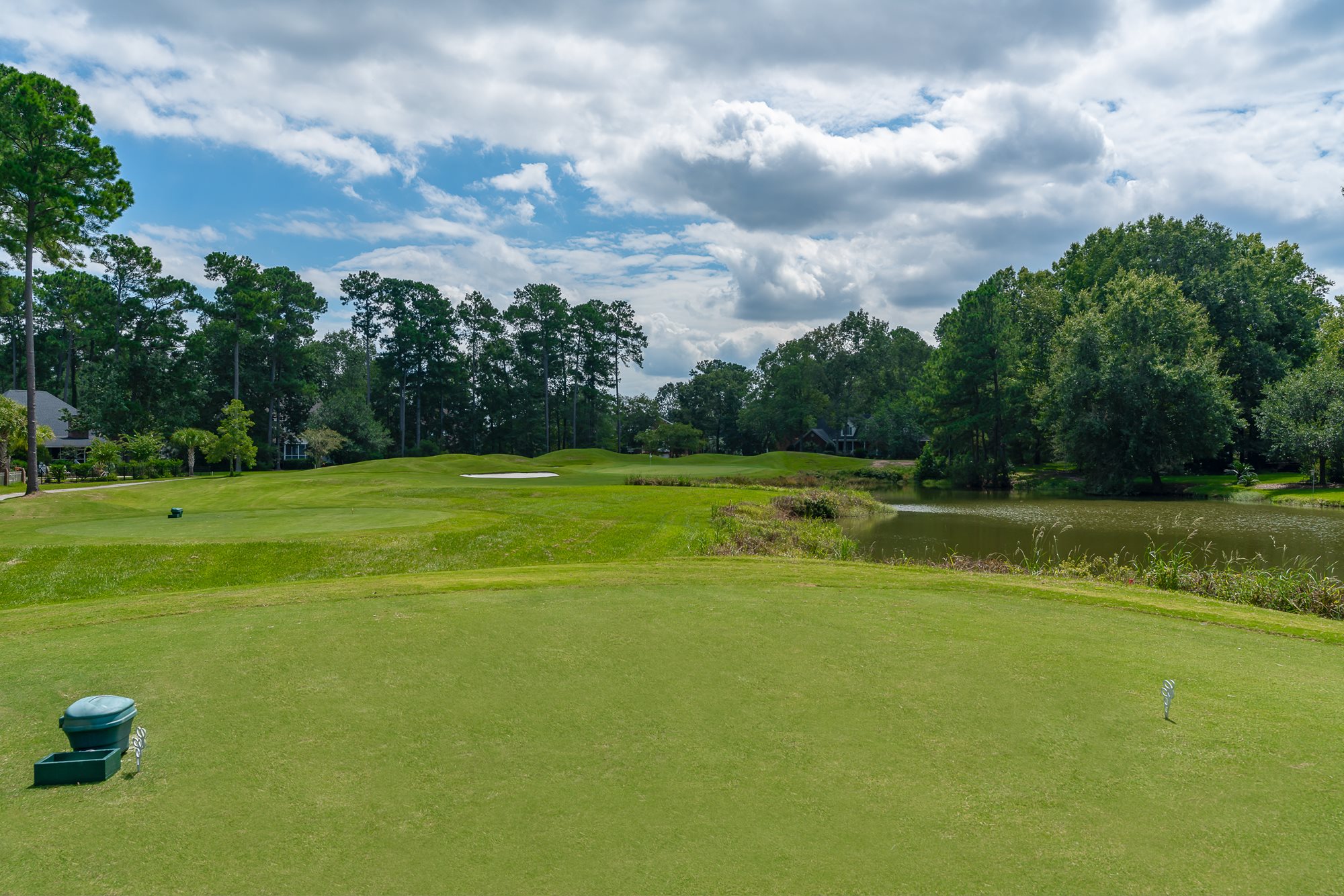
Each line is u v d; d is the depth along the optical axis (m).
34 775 4.25
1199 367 41.03
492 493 26.59
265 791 4.14
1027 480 50.50
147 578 13.07
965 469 51.12
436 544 15.79
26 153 25.70
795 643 7.21
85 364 59.09
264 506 22.41
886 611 8.73
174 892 3.18
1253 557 19.55
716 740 4.83
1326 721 5.18
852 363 97.25
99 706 4.43
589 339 84.50
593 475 39.88
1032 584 10.76
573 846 3.54
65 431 54.19
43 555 13.46
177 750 4.69
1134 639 7.45
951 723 5.12
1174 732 4.98
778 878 3.26
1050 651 6.99
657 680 6.06
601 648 7.02
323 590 9.97
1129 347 43.34
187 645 7.14
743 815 3.84
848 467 59.81
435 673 6.25
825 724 5.10
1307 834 3.65
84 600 11.00
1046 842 3.58
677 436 82.62
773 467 52.94
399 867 3.37
